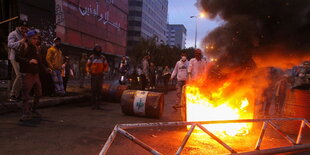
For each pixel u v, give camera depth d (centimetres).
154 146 451
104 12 5288
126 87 1070
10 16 918
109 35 5600
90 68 823
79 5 4253
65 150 407
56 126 558
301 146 430
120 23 6272
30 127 535
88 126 577
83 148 422
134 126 272
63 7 3766
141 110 731
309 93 615
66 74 1110
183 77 900
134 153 410
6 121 575
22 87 586
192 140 501
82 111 782
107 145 246
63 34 3778
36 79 614
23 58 581
